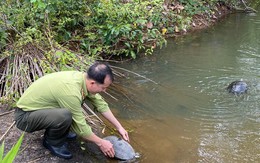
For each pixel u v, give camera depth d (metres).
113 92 4.54
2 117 3.69
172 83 4.83
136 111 4.14
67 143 3.38
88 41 5.24
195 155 3.39
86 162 3.17
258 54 5.83
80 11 5.31
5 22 4.50
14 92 3.85
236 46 6.16
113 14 5.33
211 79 4.95
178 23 6.80
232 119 4.00
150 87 4.71
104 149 3.11
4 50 4.55
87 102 4.19
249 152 3.45
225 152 3.44
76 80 2.90
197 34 6.71
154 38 5.92
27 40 4.39
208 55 5.76
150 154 3.37
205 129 3.82
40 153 3.18
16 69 4.20
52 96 2.92
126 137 3.30
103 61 5.34
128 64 5.37
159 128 3.82
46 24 4.87
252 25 7.26
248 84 4.79
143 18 5.58
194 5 7.38
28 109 2.97
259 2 8.83
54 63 4.34
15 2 4.91
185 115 4.07
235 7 8.27
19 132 3.45
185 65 5.38
